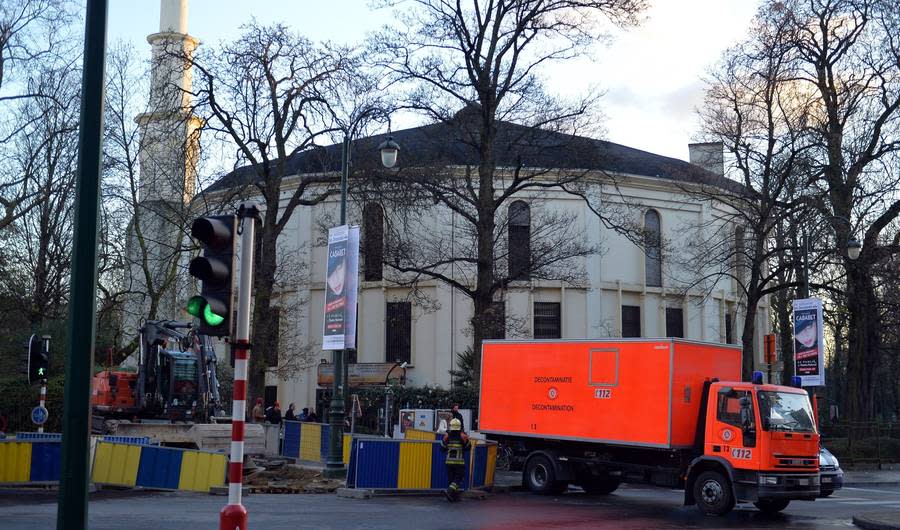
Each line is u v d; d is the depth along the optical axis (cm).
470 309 5059
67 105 3850
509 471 3088
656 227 5488
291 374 4912
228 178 3716
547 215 4181
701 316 5547
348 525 1594
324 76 3419
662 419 2086
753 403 1966
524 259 3631
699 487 2014
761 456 1931
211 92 3456
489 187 3391
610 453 2258
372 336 5325
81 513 876
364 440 2166
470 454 2319
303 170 4472
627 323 5350
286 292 5512
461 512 1870
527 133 3388
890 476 3559
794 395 2019
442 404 4425
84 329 895
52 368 4062
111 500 1955
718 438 2003
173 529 1458
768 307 6241
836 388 7544
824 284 4159
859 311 4169
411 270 3416
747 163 4028
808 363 3322
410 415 3556
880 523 1747
